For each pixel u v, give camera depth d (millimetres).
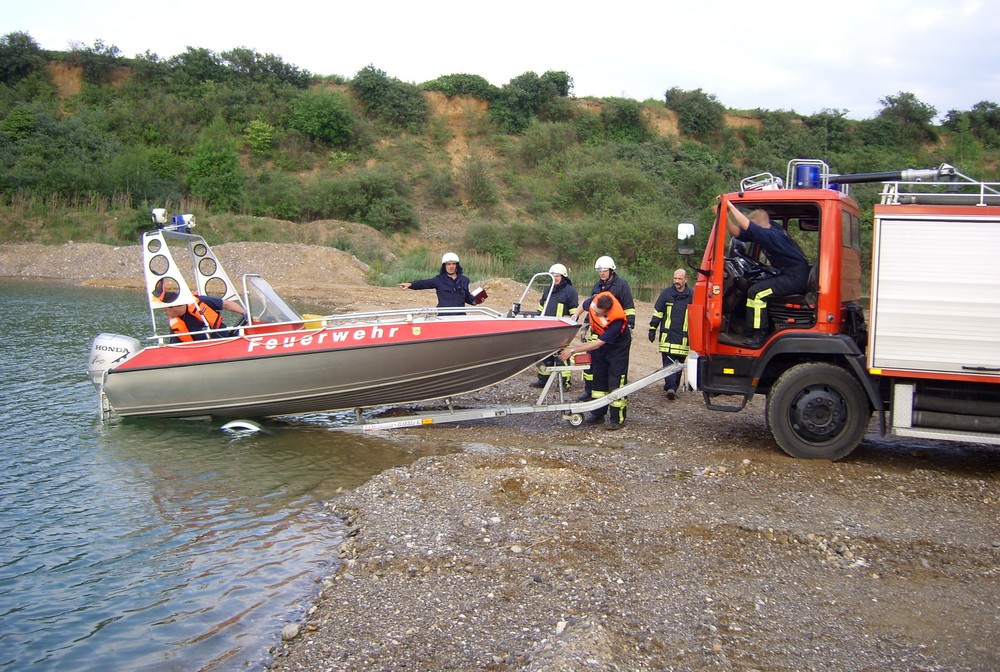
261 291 8758
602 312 7789
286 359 7867
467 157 41906
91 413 8766
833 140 45219
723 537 5176
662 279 29281
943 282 6371
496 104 44875
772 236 6934
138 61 42969
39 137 34938
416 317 8484
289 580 4801
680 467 6746
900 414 6617
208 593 4645
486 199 38000
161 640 4137
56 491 6320
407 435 8031
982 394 6453
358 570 4805
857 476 6449
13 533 5488
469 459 6781
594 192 38062
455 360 7949
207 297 8664
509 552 4965
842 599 4418
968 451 7449
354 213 35062
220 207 33875
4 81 42156
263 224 32406
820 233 6824
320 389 8000
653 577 4641
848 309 7066
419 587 4551
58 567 4977
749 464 6742
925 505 5820
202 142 36562
